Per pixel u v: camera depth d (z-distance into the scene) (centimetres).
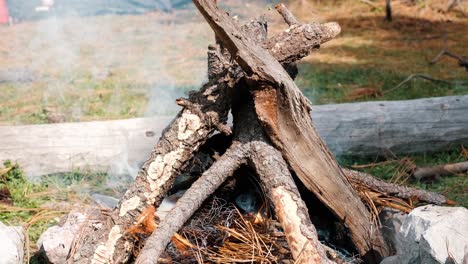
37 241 351
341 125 430
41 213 379
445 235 281
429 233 281
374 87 560
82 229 325
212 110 314
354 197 317
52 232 339
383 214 328
